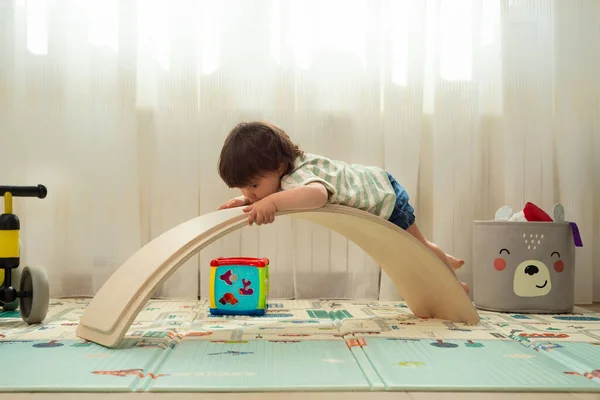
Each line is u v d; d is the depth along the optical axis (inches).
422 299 63.6
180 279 79.7
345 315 66.5
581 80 81.5
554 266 70.4
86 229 79.3
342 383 37.1
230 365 41.5
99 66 78.7
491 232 71.8
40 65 78.4
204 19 80.0
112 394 35.4
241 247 80.5
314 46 80.1
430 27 81.7
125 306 46.8
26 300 59.2
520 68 81.2
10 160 78.0
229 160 55.2
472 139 81.0
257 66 79.9
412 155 80.0
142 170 80.3
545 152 81.3
